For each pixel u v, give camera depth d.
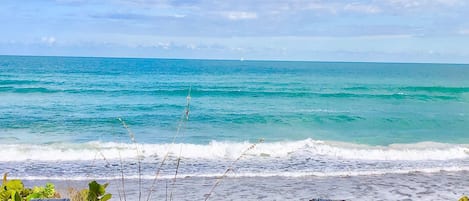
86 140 18.19
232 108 30.42
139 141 18.20
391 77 70.69
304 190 10.55
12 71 66.25
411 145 17.89
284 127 23.27
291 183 11.20
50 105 30.11
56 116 25.22
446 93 43.06
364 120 25.81
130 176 11.49
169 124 23.08
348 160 14.13
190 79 58.19
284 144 16.64
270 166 13.05
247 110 29.55
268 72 79.50
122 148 15.34
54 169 12.21
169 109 29.02
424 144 18.16
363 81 60.53
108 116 25.53
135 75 62.72
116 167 12.57
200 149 15.29
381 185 11.16
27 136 18.94
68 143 16.98
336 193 10.34
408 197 10.12
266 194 10.14
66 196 4.17
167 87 44.59
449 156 15.12
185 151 14.97
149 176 11.50
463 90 45.97
